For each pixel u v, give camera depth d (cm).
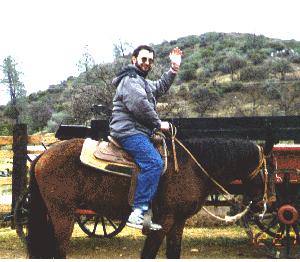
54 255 565
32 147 1014
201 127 740
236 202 622
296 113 4047
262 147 614
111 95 2212
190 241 856
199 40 8856
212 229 976
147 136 563
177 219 575
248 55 6988
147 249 562
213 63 6844
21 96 6750
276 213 734
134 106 546
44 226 568
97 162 554
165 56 8138
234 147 592
